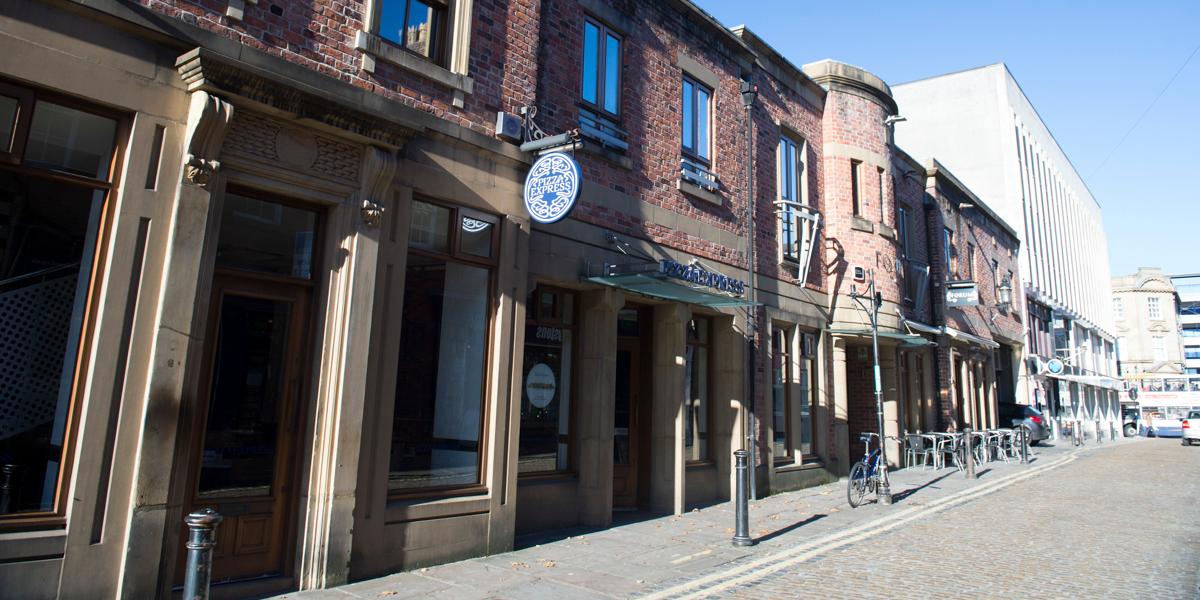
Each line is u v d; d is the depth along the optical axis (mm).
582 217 9070
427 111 7055
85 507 4711
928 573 7023
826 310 14547
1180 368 70500
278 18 5930
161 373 5027
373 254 6340
